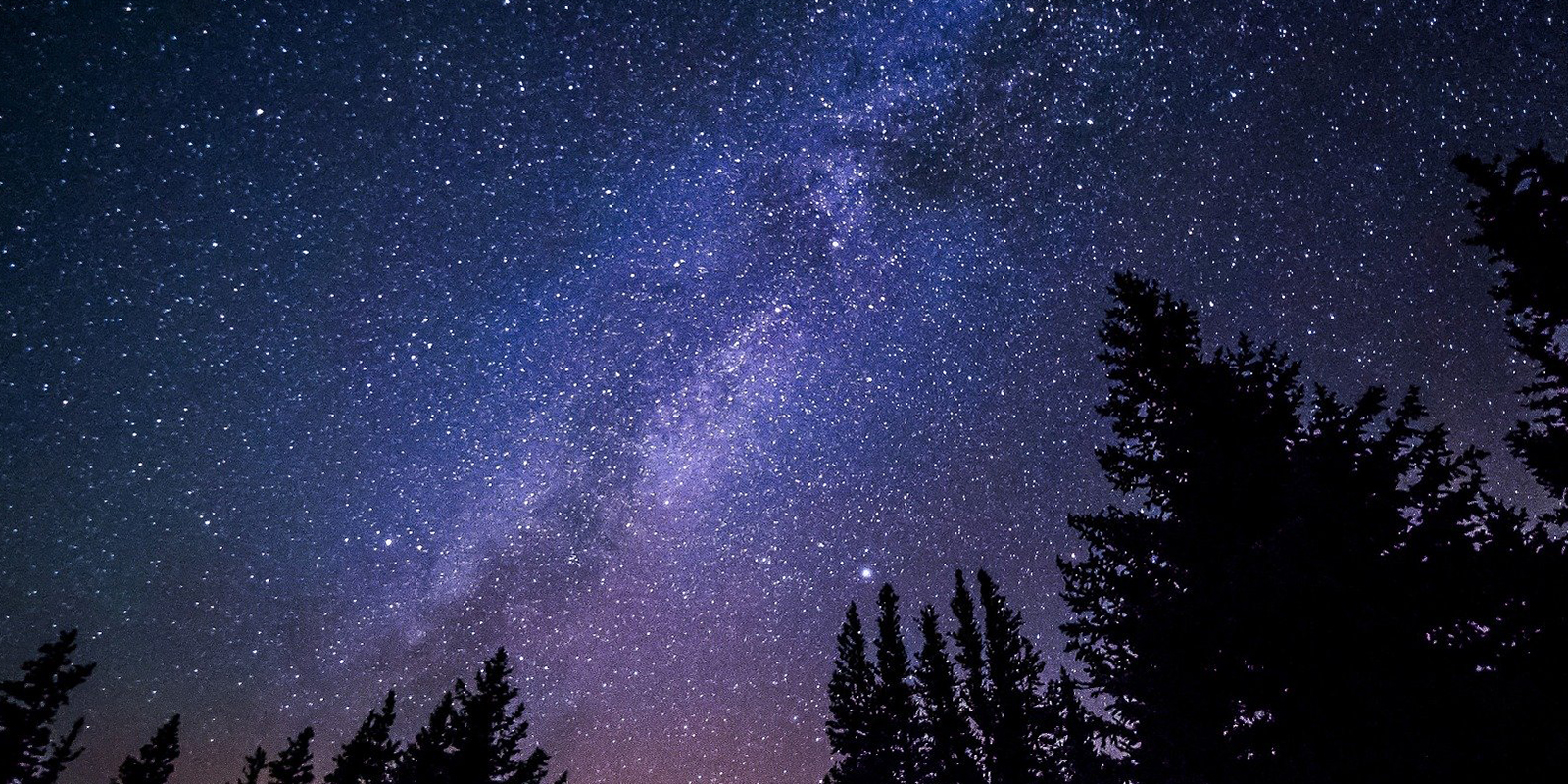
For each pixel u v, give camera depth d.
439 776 15.62
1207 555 6.80
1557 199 6.88
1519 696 4.94
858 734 19.19
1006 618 17.73
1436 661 5.61
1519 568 5.67
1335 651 5.55
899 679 19.30
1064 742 9.62
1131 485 7.99
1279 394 7.50
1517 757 4.82
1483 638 5.65
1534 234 6.93
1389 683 5.36
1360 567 5.62
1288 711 5.88
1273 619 5.66
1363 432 6.81
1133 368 8.05
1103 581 7.48
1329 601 5.53
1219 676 6.14
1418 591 5.70
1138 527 7.38
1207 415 7.42
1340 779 5.29
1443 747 5.02
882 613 20.47
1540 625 5.63
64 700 15.40
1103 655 7.37
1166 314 8.12
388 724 19.66
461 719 16.38
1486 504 6.23
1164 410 7.83
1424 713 5.26
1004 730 16.11
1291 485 6.02
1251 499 6.76
